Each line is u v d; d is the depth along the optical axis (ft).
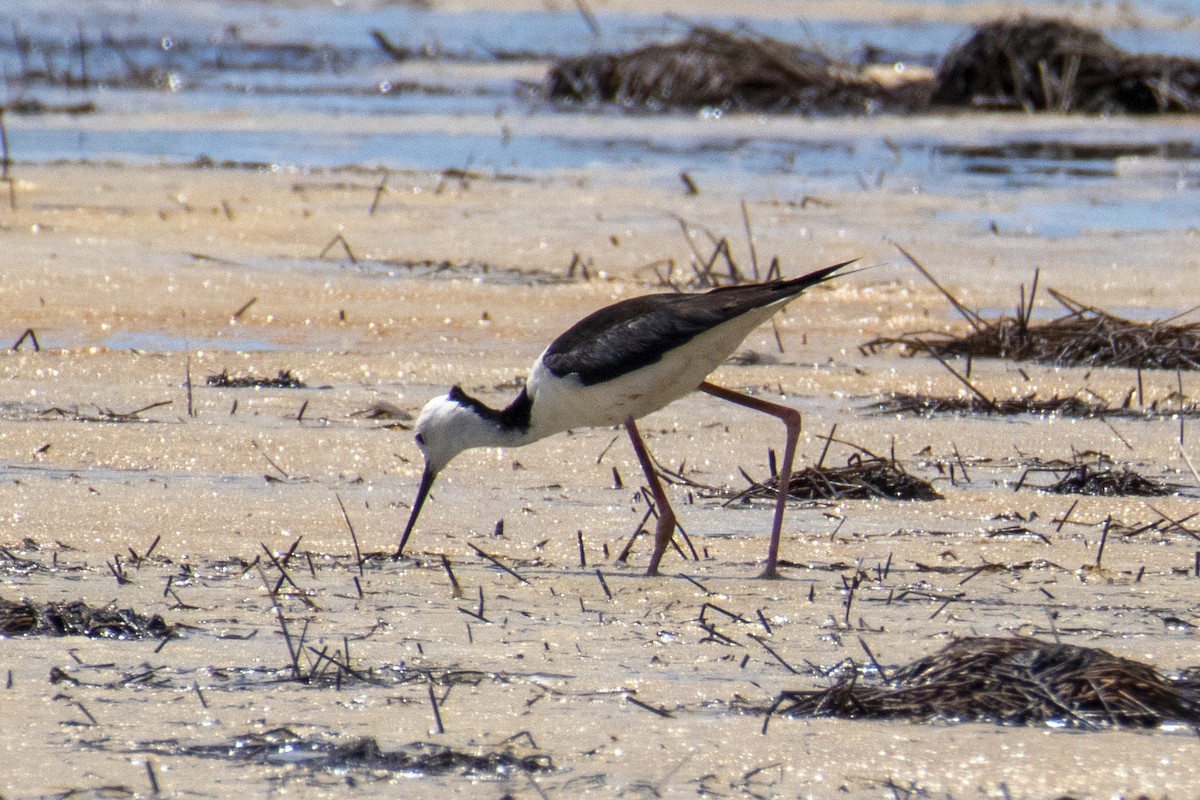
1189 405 48.24
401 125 110.01
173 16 175.32
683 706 24.98
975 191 87.15
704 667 26.81
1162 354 53.52
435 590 31.07
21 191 79.30
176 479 39.06
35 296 58.44
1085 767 22.79
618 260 68.39
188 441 42.11
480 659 26.99
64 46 148.56
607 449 41.55
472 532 35.53
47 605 28.55
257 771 22.36
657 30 168.55
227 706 24.66
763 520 36.94
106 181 83.56
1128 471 40.24
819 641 28.19
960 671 25.29
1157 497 39.27
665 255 69.46
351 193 82.53
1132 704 24.63
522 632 28.50
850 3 194.39
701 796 21.76
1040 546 34.88
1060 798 21.86
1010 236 74.18
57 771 22.25
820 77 123.34
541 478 39.99
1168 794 21.99
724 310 32.71
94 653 26.94
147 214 75.00
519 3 192.44
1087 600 30.91
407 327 56.54
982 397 47.75
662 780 22.24
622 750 23.20
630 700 25.14
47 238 68.54
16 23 150.00
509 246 70.74
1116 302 61.82
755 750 23.27
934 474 41.04
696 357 33.30
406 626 28.76
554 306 60.23
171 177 85.71
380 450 41.93
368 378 49.75
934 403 47.70
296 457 41.14
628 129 110.73
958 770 22.66
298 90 127.65
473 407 34.55
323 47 152.76
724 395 34.06
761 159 98.68
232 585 31.07
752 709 24.88
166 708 24.57
